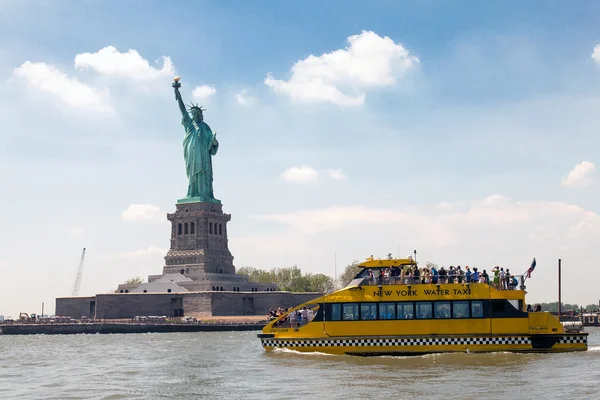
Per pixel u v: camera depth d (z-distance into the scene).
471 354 86.06
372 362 82.81
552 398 58.59
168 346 137.12
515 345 86.50
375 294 89.06
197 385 71.00
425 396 60.59
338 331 89.75
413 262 91.88
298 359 87.00
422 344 87.44
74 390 69.75
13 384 76.38
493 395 60.34
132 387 70.88
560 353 85.88
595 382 65.25
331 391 64.31
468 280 88.50
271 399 61.41
